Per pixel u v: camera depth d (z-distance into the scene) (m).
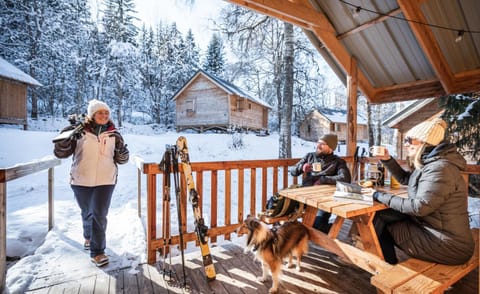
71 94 21.70
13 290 1.96
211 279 2.12
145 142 12.59
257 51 9.11
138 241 2.88
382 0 3.37
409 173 2.20
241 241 2.94
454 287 2.02
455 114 5.42
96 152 2.37
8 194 5.25
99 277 2.17
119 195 5.34
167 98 24.84
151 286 2.05
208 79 17.30
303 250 2.26
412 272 1.53
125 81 20.16
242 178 2.96
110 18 20.98
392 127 11.14
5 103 10.73
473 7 3.10
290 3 3.42
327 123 22.05
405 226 1.79
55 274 2.20
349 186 2.00
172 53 25.30
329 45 4.08
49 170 3.19
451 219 1.56
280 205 2.52
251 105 19.59
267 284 2.09
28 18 16.69
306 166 2.90
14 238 2.83
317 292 1.99
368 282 2.12
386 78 4.64
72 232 3.14
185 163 2.44
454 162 1.59
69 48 18.64
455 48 3.66
